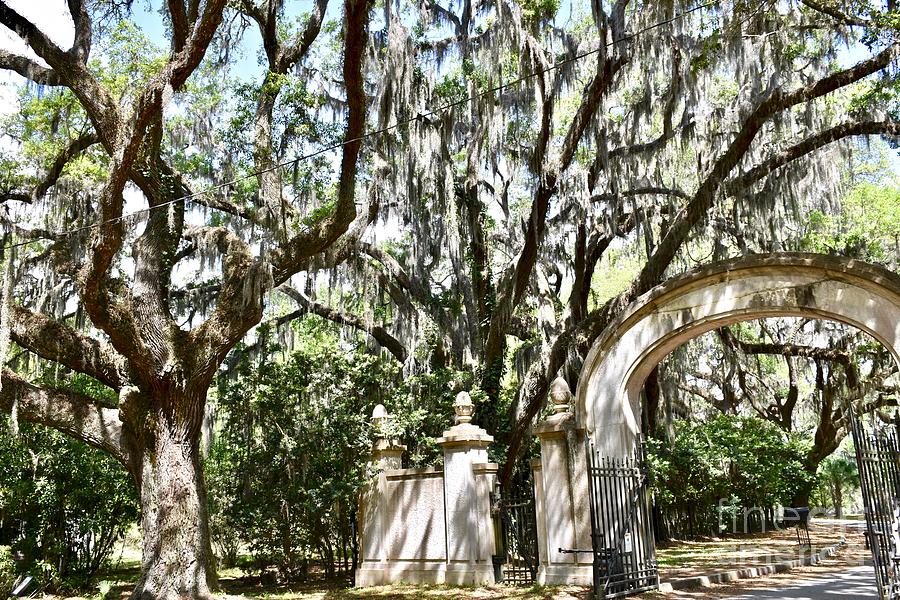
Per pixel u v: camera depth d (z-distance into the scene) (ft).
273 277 42.27
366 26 37.47
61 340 42.98
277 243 48.03
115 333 38.55
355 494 47.50
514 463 56.90
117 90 50.29
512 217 71.51
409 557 43.24
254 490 49.01
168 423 40.57
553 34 54.13
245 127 53.52
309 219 49.88
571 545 37.24
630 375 36.73
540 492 39.40
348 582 46.68
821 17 49.32
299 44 48.52
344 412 49.67
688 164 63.87
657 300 36.06
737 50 47.98
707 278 34.81
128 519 53.16
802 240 65.41
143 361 39.93
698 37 48.98
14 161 51.93
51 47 41.39
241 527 48.47
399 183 57.77
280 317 67.82
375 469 45.83
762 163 51.13
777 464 75.25
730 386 90.02
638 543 35.65
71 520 50.75
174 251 44.75
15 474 49.19
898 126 47.26
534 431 39.32
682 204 62.49
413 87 55.72
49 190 51.78
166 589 37.99
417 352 64.03
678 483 69.51
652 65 50.16
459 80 60.85
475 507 40.83
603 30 45.01
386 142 55.93
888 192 74.69
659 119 66.64
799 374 95.86
